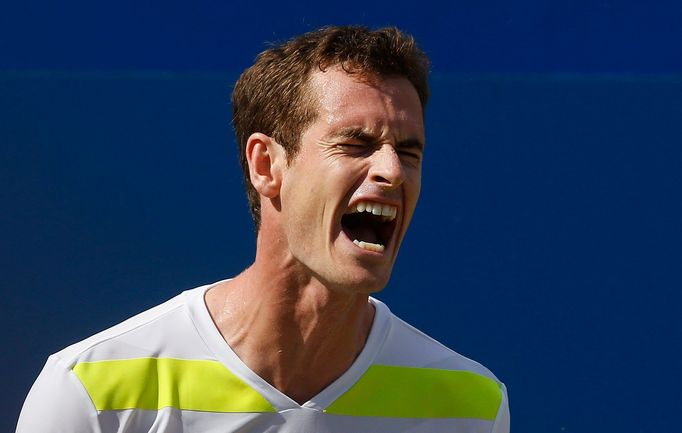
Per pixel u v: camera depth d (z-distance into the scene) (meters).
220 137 14.02
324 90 7.04
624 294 14.36
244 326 7.53
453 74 14.33
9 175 13.91
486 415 8.12
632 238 14.32
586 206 14.36
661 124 14.30
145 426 7.38
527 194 14.35
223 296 7.76
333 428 7.61
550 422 14.30
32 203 13.91
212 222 14.01
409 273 14.29
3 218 13.87
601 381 14.31
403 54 7.16
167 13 14.01
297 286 7.30
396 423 7.79
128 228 13.96
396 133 6.96
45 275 13.90
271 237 7.32
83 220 13.95
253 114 7.43
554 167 14.36
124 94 14.00
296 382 7.57
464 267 14.30
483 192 14.34
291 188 7.11
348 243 6.94
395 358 7.95
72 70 13.98
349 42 7.17
